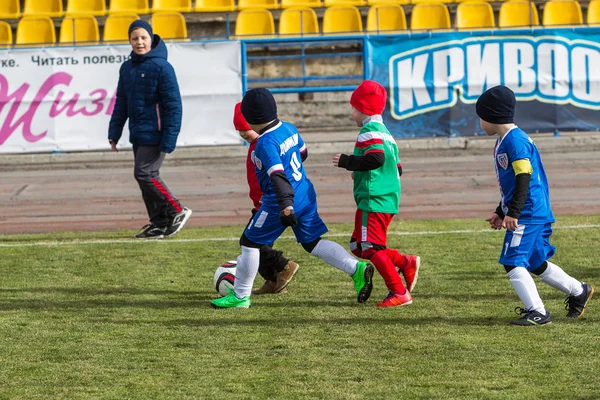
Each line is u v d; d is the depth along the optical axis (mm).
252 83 38906
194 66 31656
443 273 15312
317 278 15227
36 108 31484
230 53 31734
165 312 13094
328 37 32250
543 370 9914
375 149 12406
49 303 13766
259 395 9266
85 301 13875
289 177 12781
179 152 32688
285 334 11695
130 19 38312
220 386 9586
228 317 12703
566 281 12047
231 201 25109
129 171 30547
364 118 12758
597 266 15609
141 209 24234
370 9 39094
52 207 24812
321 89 34719
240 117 13758
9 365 10492
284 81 36500
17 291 14641
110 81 31578
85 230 21250
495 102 11508
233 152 32781
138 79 19031
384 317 12492
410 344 11086
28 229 21656
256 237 13016
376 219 12820
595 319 12125
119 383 9758
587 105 32281
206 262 16891
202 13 40156
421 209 23078
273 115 12742
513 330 11625
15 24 40438
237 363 10430
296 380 9734
